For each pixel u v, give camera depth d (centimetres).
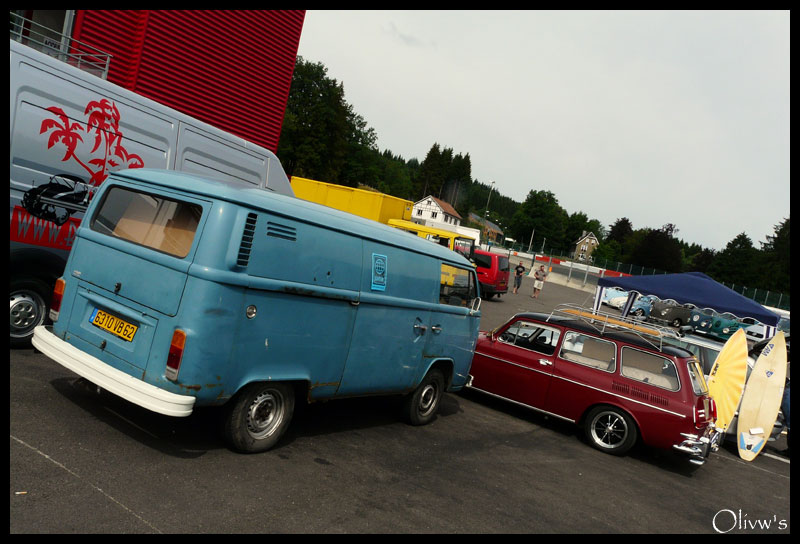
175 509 376
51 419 461
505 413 890
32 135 552
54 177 577
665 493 668
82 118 595
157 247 452
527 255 7275
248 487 431
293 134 7044
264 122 1608
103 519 345
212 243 429
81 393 533
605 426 796
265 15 1535
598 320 880
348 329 556
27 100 545
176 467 434
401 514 446
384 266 595
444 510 473
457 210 14988
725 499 701
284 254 476
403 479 519
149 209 472
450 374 751
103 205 502
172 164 708
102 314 468
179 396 418
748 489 773
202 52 1389
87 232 495
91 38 1162
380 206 1923
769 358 960
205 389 433
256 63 1543
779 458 1022
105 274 470
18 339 596
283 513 405
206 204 441
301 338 505
